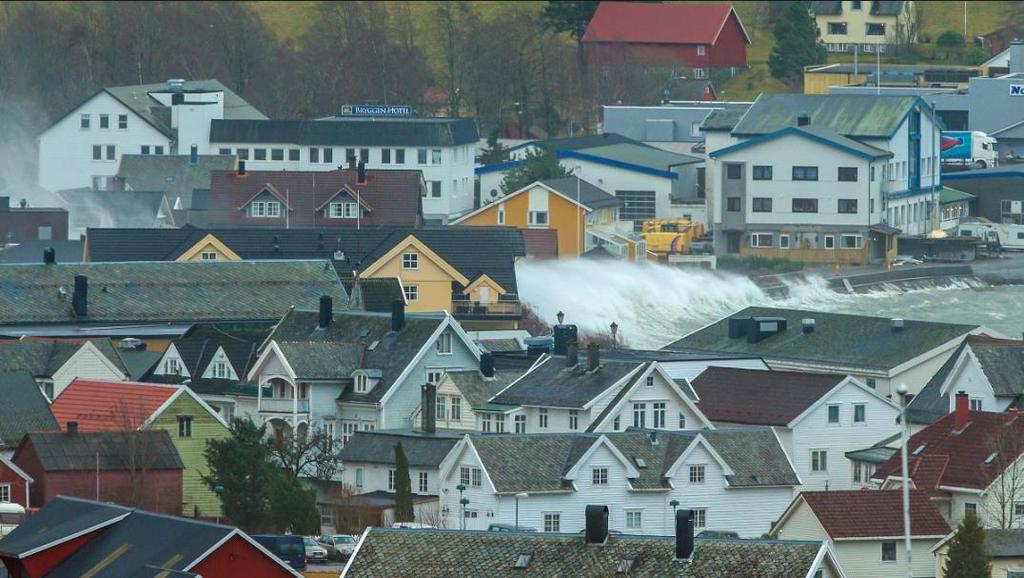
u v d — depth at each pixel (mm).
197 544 184000
